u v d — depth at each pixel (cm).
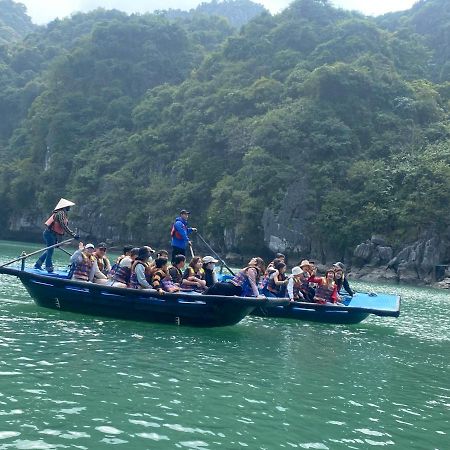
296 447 471
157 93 7012
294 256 4572
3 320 930
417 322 1449
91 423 485
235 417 536
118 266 1077
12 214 6825
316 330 1130
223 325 1046
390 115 5088
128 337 885
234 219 4769
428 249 3859
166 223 5291
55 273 1192
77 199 6034
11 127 8212
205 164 5441
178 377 661
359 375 758
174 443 457
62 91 7450
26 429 457
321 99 5125
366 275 3966
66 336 845
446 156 4216
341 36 6269
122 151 6328
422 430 546
